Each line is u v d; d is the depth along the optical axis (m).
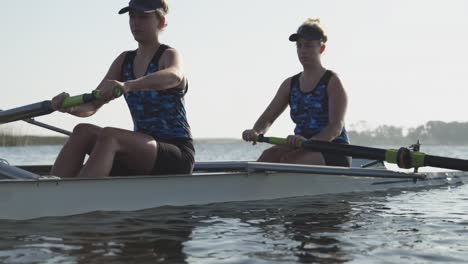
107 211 4.63
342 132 6.84
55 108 4.62
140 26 4.94
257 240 3.81
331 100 6.67
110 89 4.37
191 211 4.91
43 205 4.30
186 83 5.14
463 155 37.84
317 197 6.24
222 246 3.60
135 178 4.76
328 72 6.80
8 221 4.13
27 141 46.66
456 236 4.10
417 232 4.24
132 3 4.93
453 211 5.43
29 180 4.20
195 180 5.23
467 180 8.83
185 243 3.66
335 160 6.62
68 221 4.23
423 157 4.88
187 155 5.13
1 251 3.32
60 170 4.67
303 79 6.96
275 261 3.23
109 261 3.13
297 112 6.95
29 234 3.77
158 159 4.84
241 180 5.65
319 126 6.79
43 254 3.26
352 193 6.77
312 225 4.45
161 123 5.00
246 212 5.00
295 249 3.55
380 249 3.60
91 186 4.52
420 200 6.31
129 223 4.25
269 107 7.23
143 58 5.07
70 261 3.11
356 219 4.81
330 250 3.54
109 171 4.60
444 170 8.68
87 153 4.81
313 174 6.36
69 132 7.01
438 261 3.31
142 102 5.00
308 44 6.76
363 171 6.21
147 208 4.88
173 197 5.08
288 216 4.86
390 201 6.15
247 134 6.66
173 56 4.95
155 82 4.66
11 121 4.94
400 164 5.00
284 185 6.07
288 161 6.59
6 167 4.40
